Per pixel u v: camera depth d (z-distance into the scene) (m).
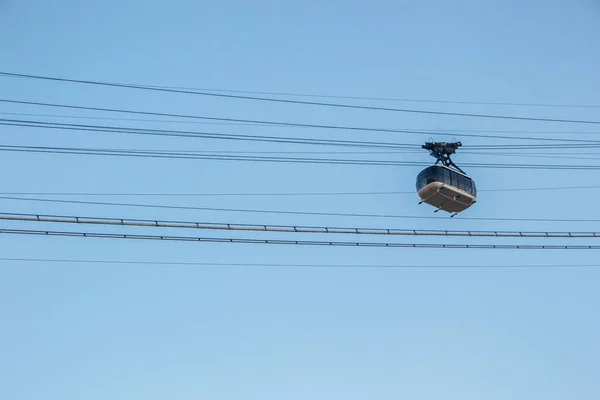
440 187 45.56
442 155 46.53
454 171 46.34
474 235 38.88
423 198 46.47
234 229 35.47
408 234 37.78
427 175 45.94
